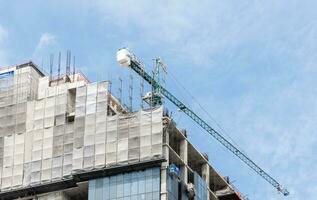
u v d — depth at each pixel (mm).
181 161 164500
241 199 184000
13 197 165375
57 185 162875
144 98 185375
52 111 169000
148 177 157125
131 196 156375
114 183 158625
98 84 167875
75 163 161875
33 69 175625
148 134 160000
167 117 163375
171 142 167750
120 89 173125
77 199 165875
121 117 163250
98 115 164875
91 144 162500
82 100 167250
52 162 164250
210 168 178375
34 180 163750
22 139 168500
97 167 159875
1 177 166125
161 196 154750
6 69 176000
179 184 160750
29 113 170375
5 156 167750
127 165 158000
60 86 171375
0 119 171375
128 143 160250
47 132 167375
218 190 183125
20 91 172875
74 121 166125
